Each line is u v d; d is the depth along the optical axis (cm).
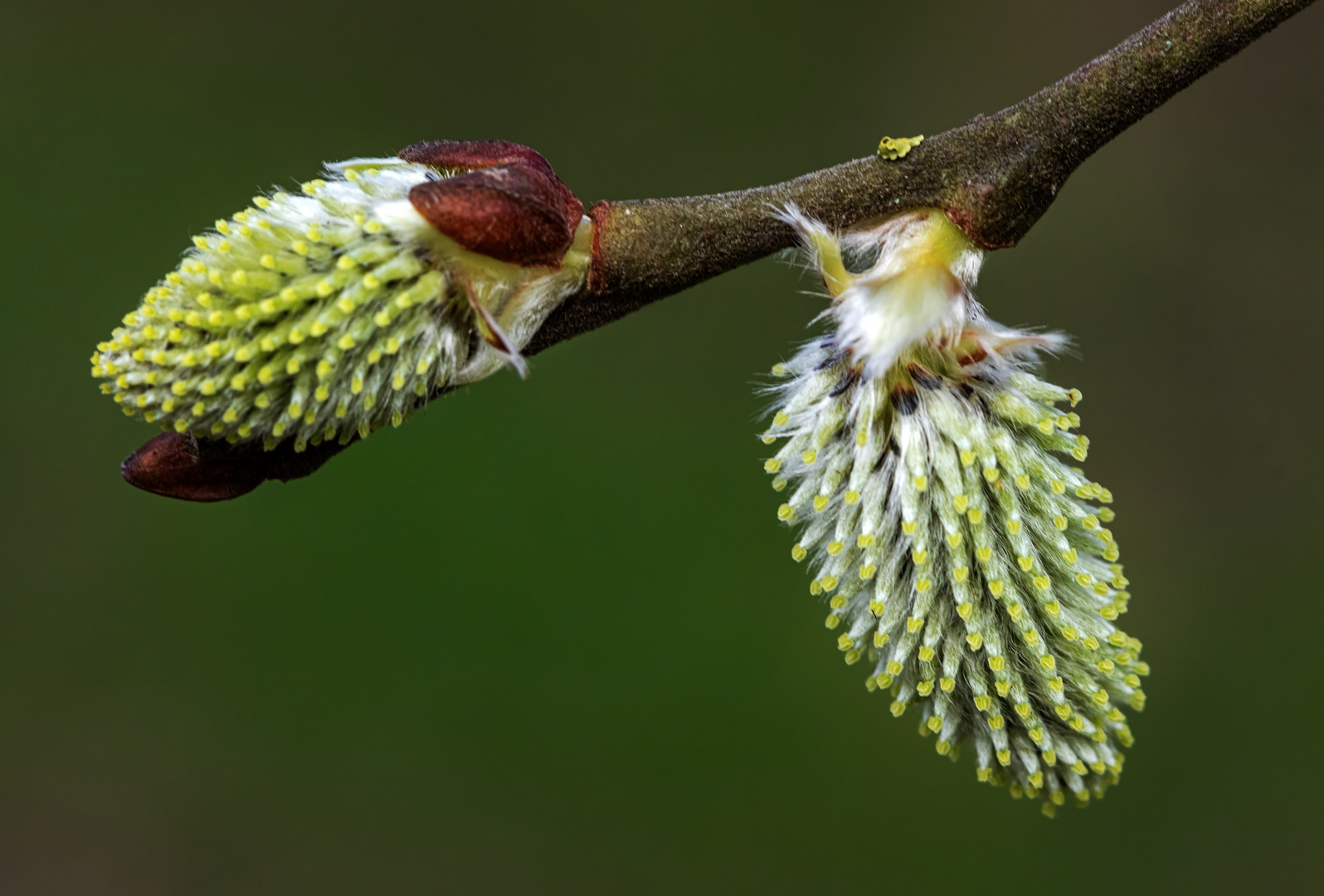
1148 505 49
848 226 30
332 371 29
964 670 30
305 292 29
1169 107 50
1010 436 30
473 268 29
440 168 29
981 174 30
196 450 29
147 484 29
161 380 29
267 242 29
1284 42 49
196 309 29
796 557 30
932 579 30
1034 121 29
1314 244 48
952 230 30
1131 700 30
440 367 29
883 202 30
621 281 30
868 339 30
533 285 29
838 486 30
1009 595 30
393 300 29
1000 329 30
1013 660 30
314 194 29
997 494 30
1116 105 29
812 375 30
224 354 29
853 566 30
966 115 52
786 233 30
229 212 50
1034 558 30
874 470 30
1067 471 30
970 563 30
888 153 30
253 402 29
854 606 30
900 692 30
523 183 29
